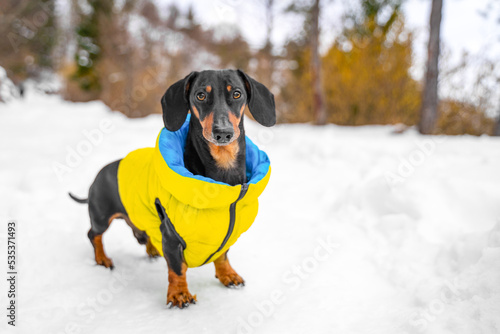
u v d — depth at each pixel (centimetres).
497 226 291
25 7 2214
